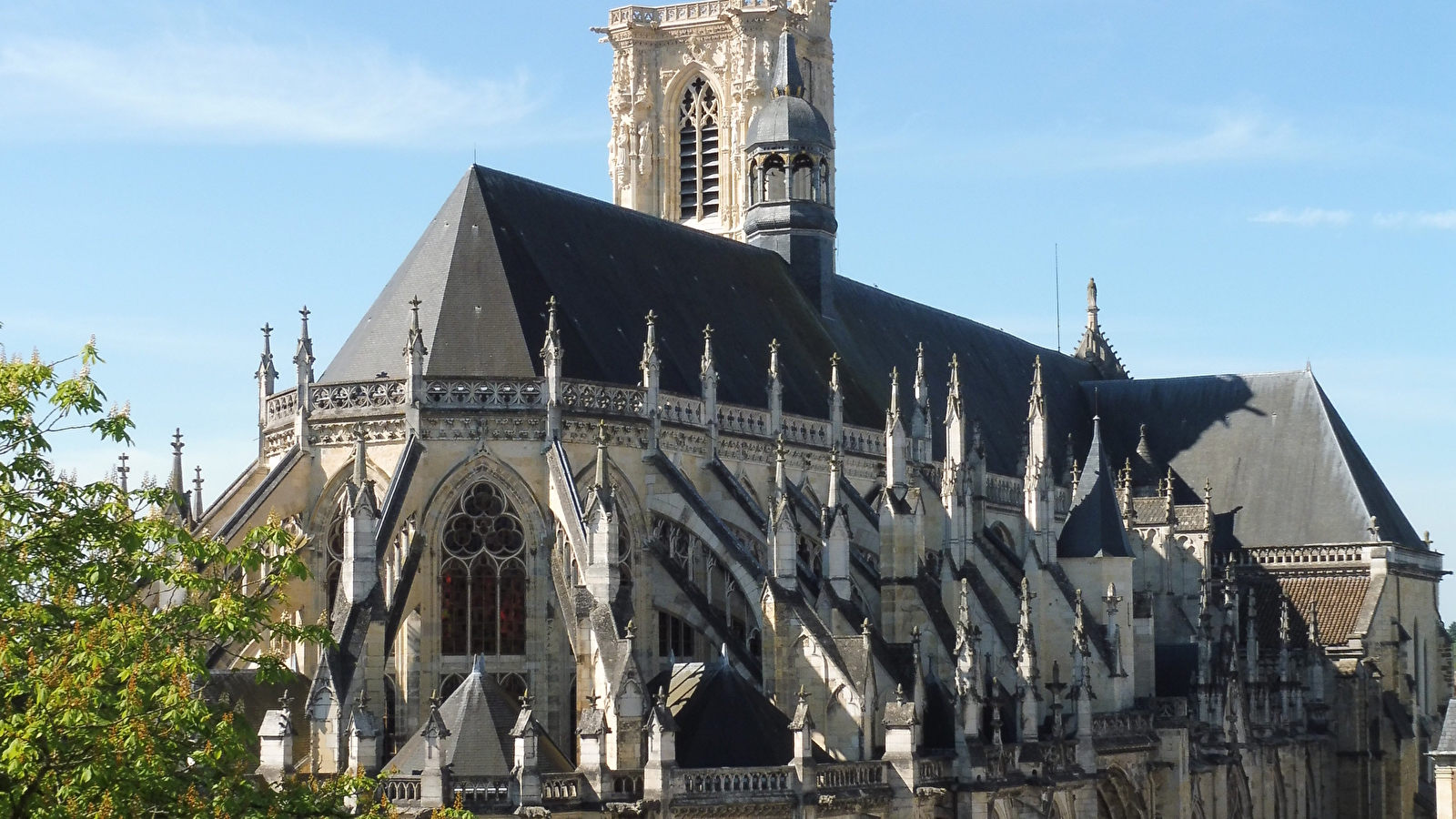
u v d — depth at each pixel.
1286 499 167.88
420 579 100.00
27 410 56.62
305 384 103.19
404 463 98.88
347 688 87.56
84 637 52.88
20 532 57.41
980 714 104.50
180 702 52.59
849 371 134.25
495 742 87.12
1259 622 163.50
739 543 103.00
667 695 98.94
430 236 109.44
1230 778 136.62
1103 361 189.50
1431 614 175.00
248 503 99.81
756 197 140.00
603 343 109.50
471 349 103.69
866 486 125.75
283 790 61.69
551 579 101.06
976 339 165.12
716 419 111.19
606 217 119.69
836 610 104.69
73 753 52.03
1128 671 129.38
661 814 87.19
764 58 163.75
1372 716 158.75
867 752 98.25
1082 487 134.00
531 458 101.62
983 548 128.38
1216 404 175.50
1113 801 123.12
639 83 167.25
